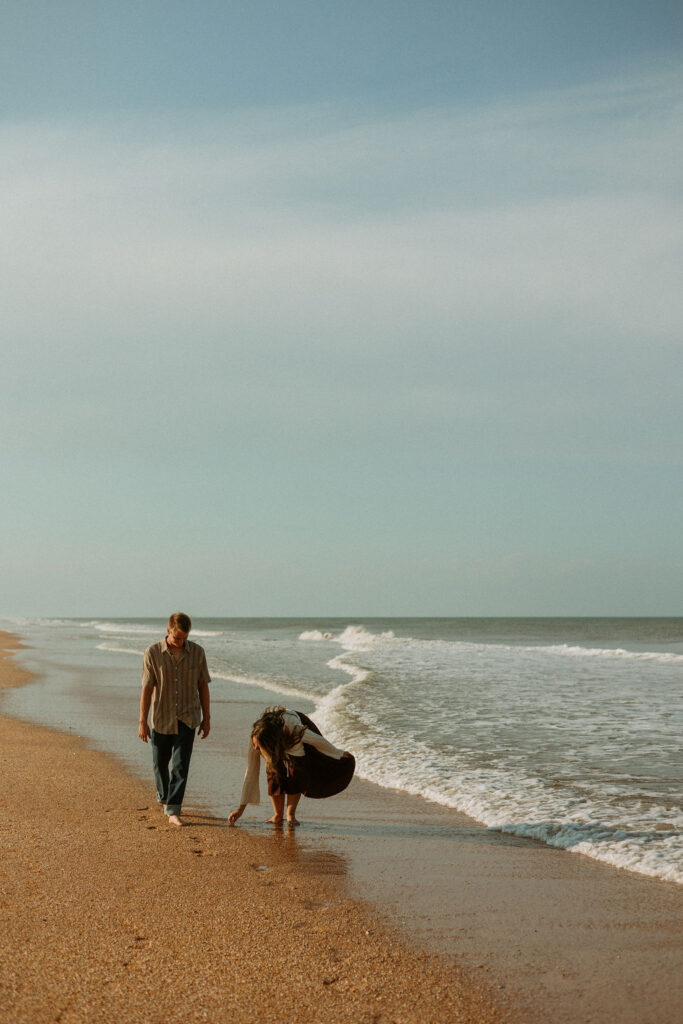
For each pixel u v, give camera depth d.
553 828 7.11
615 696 16.36
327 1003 3.92
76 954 4.37
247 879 5.79
